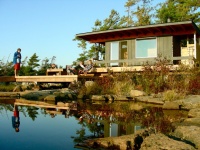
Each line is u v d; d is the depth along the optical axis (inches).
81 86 594.6
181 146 144.3
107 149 166.7
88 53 1214.9
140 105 411.5
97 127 234.1
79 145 173.3
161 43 721.0
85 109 362.3
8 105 413.4
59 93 554.9
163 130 204.5
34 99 520.4
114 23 1248.2
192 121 239.9
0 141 182.2
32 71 1038.4
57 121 265.7
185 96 456.1
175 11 1220.5
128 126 237.0
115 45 796.0
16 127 233.3
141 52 748.6
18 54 727.1
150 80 554.3
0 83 774.5
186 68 559.5
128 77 599.2
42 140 185.9
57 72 798.5
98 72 703.1
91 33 773.3
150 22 1418.6
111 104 427.5
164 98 442.3
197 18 1232.2
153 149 143.4
